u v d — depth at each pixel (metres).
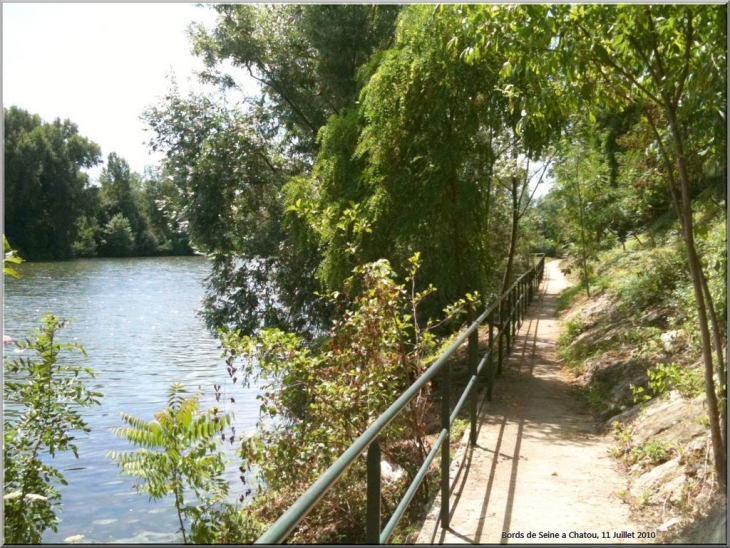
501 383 10.77
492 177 12.80
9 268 6.36
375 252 12.07
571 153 18.98
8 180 57.50
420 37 11.51
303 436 7.13
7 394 6.93
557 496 5.70
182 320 33.31
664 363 8.70
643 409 7.61
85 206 65.00
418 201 11.48
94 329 30.19
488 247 13.50
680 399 7.16
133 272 58.94
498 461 6.68
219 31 22.84
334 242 12.45
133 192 76.81
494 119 11.05
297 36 22.50
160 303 39.22
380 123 11.95
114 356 23.98
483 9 5.26
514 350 13.95
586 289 21.30
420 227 11.54
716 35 4.48
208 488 7.33
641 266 14.22
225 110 22.70
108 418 15.15
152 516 9.85
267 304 22.14
